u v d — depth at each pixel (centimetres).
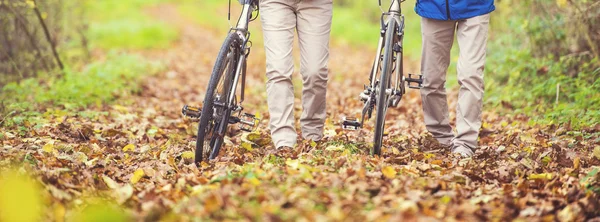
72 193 589
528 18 1377
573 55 1214
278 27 816
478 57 828
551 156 793
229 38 778
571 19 1238
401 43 827
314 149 789
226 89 804
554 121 1024
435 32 853
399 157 785
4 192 515
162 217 519
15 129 970
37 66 1645
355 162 684
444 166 769
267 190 570
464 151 833
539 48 1345
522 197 621
